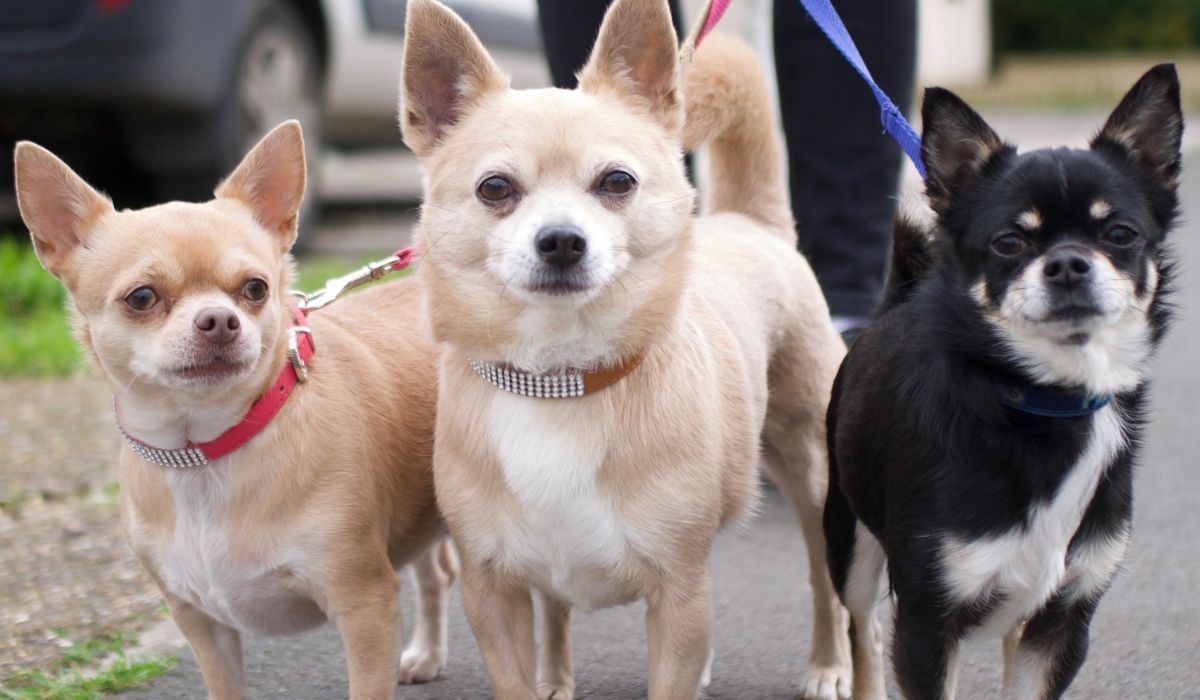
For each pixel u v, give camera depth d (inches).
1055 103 1293.1
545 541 176.1
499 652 180.9
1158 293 173.0
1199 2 2046.0
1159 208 174.4
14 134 460.1
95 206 176.4
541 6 256.4
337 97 538.9
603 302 173.9
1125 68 1738.4
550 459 174.2
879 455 179.2
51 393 357.4
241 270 172.7
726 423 189.3
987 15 1859.0
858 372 192.5
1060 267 161.0
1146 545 259.4
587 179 177.0
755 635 226.1
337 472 178.4
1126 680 202.5
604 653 221.6
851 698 206.8
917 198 200.2
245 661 215.6
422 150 188.9
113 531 259.6
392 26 550.6
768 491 297.4
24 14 411.8
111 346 172.1
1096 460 167.2
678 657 178.5
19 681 202.4
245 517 174.9
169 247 171.2
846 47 214.5
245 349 168.1
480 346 177.8
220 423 173.2
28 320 423.8
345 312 207.5
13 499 274.7
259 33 469.7
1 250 454.6
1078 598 173.3
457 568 226.1
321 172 518.9
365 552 179.3
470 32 186.7
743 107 229.6
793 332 223.6
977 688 203.9
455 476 179.9
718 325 198.8
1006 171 173.3
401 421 195.0
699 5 546.3
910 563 170.7
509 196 177.0
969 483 165.9
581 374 175.0
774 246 229.0
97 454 304.8
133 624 223.0
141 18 414.0
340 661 215.5
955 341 170.2
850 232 271.4
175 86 425.1
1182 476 300.7
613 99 186.7
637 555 176.4
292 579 177.0
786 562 255.9
